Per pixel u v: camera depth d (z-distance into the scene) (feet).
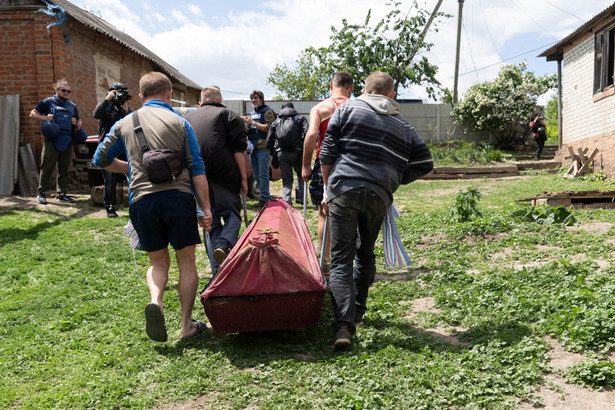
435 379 10.39
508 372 10.39
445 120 85.25
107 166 13.67
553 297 14.08
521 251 20.15
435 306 15.21
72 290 17.97
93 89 43.06
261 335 13.46
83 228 27.14
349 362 11.44
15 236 25.32
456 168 58.18
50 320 15.42
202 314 15.42
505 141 84.84
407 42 86.79
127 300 17.03
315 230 26.89
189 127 13.41
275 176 36.29
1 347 13.50
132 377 11.44
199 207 13.66
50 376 11.78
